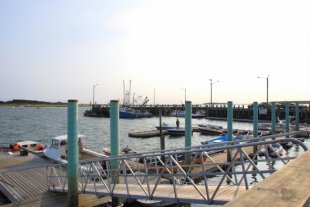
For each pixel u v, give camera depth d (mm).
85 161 12273
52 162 20531
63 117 102938
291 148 28938
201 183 16500
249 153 22609
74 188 12156
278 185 2289
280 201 1953
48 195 13414
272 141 7113
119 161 14250
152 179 15211
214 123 68750
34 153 23953
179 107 100625
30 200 12781
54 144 20828
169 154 9227
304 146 6668
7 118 92562
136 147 35375
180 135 44656
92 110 96062
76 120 12266
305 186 2264
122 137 43750
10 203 12742
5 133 52781
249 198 2010
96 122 74312
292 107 68438
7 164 20062
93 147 36562
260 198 2008
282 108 68000
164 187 10812
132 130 55406
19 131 56094
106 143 39969
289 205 1888
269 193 2107
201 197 8820
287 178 2477
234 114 76438
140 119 84938
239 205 1885
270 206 1871
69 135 12164
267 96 65750
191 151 8641
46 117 101625
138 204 13008
